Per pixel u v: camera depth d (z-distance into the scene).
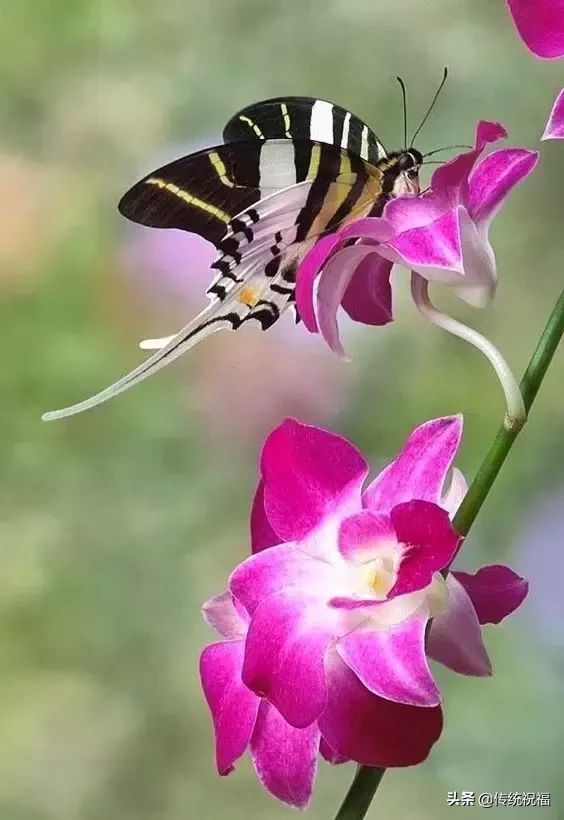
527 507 0.55
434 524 0.33
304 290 0.35
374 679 0.34
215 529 0.58
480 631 0.35
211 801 0.55
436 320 0.36
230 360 0.58
